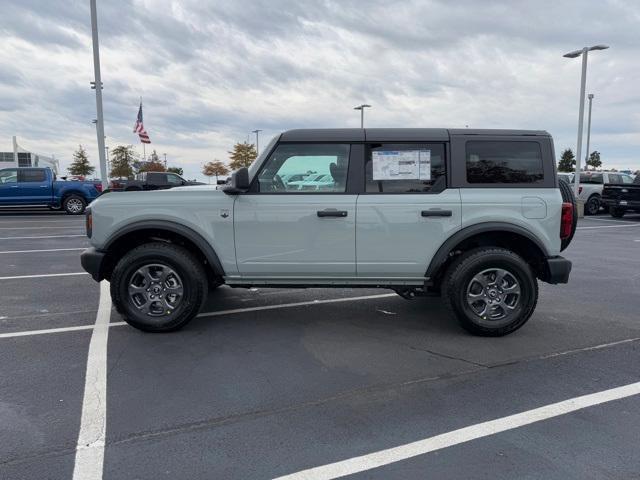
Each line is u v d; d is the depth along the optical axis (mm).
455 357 4301
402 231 4684
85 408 3336
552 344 4633
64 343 4578
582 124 19969
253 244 4754
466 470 2658
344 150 4754
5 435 2988
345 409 3352
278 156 4750
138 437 2979
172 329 4852
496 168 4754
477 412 3312
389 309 5816
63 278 7445
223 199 4738
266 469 2660
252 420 3195
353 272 4789
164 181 13242
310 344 4617
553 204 4691
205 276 4848
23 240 11734
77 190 19375
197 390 3627
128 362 4141
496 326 4738
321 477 2594
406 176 4742
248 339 4738
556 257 4793
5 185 18672
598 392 3615
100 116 20578
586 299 6324
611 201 18219
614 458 2775
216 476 2598
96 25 20062
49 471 2633
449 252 4691
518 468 2678
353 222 4676
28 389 3617
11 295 6375
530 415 3270
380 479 2582
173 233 4918
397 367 4078
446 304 4766
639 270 8305
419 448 2871
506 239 4930
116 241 4844
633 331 5020
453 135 4742
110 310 5676
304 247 4730
